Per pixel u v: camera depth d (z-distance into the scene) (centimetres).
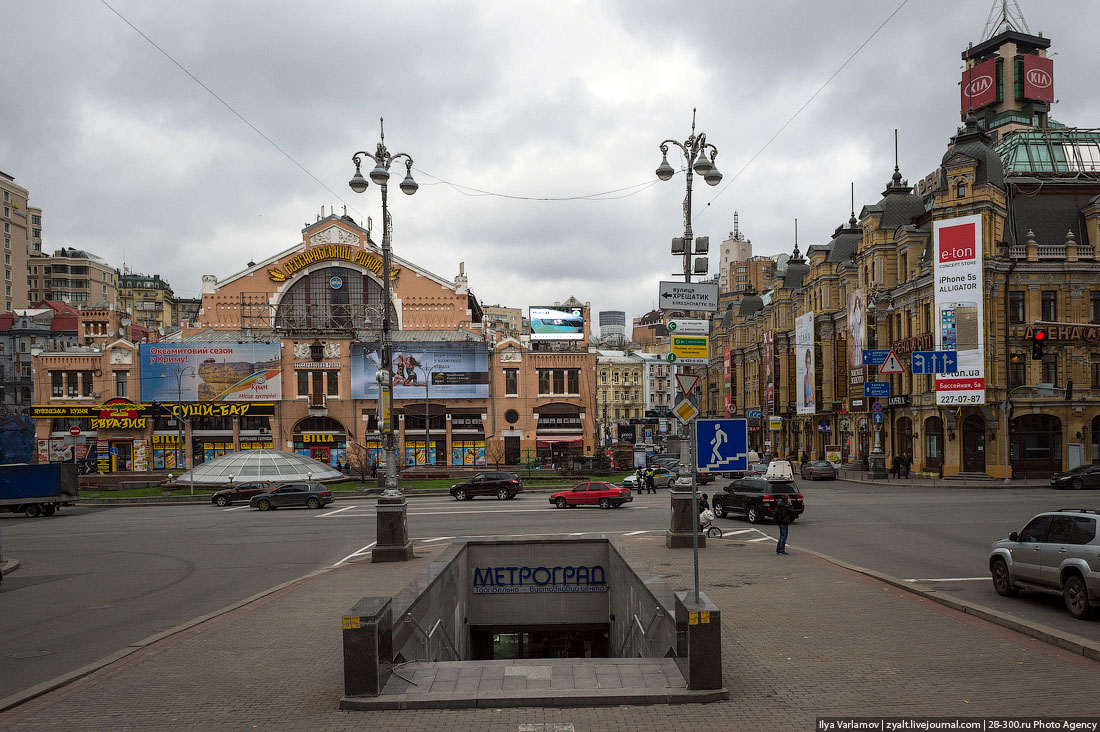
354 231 6788
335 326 6725
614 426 12025
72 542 2717
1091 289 4431
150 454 6162
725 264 15462
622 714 809
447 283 6881
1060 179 4775
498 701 841
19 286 11712
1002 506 3061
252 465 4984
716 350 10069
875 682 900
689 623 859
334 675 986
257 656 1088
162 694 919
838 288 6106
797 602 1366
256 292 6725
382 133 2117
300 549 2381
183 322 6662
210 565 2111
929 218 4941
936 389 4231
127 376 6234
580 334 6475
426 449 6044
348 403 6275
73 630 1353
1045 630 1083
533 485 4709
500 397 6372
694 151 2025
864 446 5656
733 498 2841
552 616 1955
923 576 1656
